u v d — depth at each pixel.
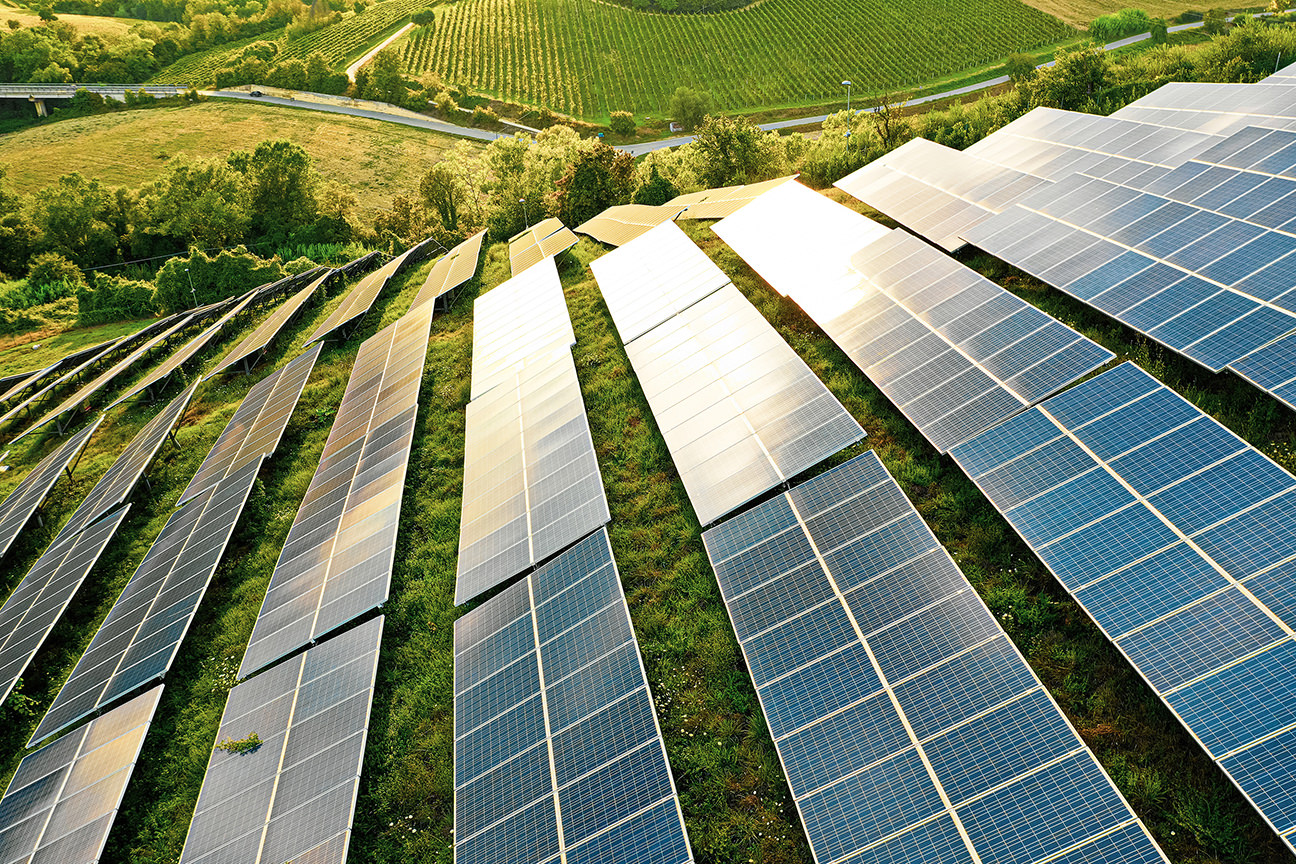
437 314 41.75
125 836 19.03
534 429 26.52
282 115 164.00
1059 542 15.36
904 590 15.88
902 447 20.73
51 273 84.94
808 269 28.89
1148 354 19.48
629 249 38.28
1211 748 11.64
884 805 12.98
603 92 181.50
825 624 16.11
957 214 28.92
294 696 20.20
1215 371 17.33
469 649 20.11
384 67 174.75
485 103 175.75
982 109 71.31
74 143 150.12
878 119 65.00
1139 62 75.88
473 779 16.91
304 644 21.80
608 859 14.01
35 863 18.50
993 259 26.41
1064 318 22.19
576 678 17.53
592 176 63.44
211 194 101.06
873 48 176.12
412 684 20.33
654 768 14.95
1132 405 16.73
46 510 36.19
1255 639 12.27
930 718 13.68
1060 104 61.62
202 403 41.16
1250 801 10.92
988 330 21.11
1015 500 16.56
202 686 22.53
